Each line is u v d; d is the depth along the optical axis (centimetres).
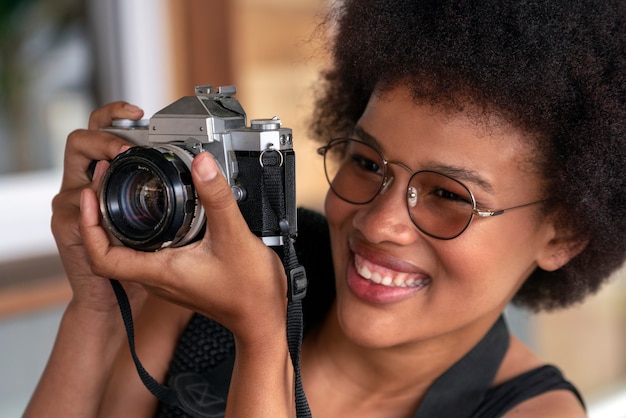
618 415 304
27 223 267
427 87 107
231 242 96
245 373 103
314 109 142
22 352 228
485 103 106
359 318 118
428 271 114
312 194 271
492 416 124
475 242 111
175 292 100
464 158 108
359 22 119
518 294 140
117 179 95
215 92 103
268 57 279
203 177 91
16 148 276
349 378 130
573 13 109
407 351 124
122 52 276
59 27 279
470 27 107
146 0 274
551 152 112
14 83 275
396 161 111
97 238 97
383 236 112
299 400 105
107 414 127
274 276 100
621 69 113
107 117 116
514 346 136
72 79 281
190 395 123
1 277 238
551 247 122
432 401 125
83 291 119
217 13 271
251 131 100
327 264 135
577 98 111
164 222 92
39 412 121
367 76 117
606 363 315
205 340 128
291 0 280
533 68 106
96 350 122
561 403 125
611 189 117
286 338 103
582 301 136
